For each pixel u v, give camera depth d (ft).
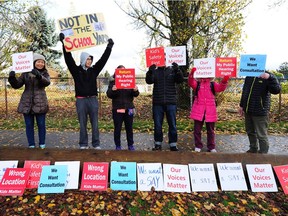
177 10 35.12
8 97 49.98
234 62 16.33
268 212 11.54
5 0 35.99
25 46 41.98
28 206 11.49
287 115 32.99
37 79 16.46
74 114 37.24
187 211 11.45
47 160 13.41
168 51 17.25
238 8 32.91
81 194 12.35
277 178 13.53
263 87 15.74
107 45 16.43
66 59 15.87
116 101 17.11
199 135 17.30
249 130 17.04
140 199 12.09
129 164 13.37
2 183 12.51
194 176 13.24
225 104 41.70
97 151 13.92
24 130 26.66
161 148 19.24
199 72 16.76
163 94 17.08
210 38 34.32
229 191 12.96
